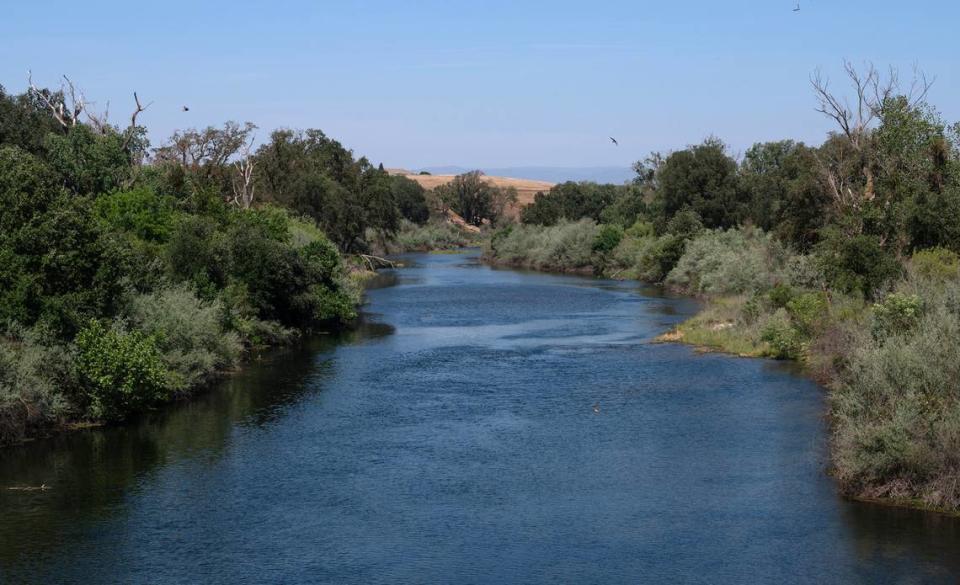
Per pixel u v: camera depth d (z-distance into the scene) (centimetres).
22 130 6669
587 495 2414
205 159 9006
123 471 2647
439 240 16950
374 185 12150
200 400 3584
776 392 3634
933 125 5778
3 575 1922
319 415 3325
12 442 2930
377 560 2000
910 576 1869
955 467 2269
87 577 1914
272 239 5400
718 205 10238
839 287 4441
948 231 4725
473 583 1877
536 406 3450
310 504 2362
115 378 3198
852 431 2431
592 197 14612
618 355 4619
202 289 4575
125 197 5084
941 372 2445
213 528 2195
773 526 2162
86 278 3369
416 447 2892
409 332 5572
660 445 2886
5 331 3178
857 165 6194
